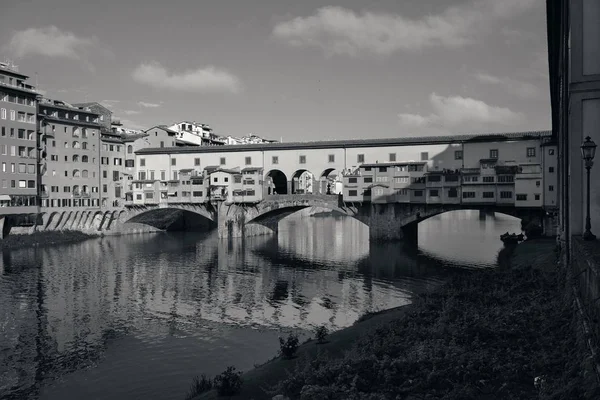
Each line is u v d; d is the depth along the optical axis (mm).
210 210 101875
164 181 104438
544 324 19219
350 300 50344
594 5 22781
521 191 78250
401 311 36750
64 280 59438
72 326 41531
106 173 107312
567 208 26688
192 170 106250
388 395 15195
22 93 86375
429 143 89000
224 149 105562
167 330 40375
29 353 35219
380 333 22375
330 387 15781
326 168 97875
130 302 49531
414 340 20047
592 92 22703
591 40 22766
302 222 154375
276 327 41031
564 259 28000
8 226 86312
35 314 44938
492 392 14609
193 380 30062
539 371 15352
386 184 88500
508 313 21359
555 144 76250
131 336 38875
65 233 95125
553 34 33375
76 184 99375
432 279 59781
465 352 17328
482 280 29578
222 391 19531
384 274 63594
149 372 31578
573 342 15992
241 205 100938
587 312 14875
